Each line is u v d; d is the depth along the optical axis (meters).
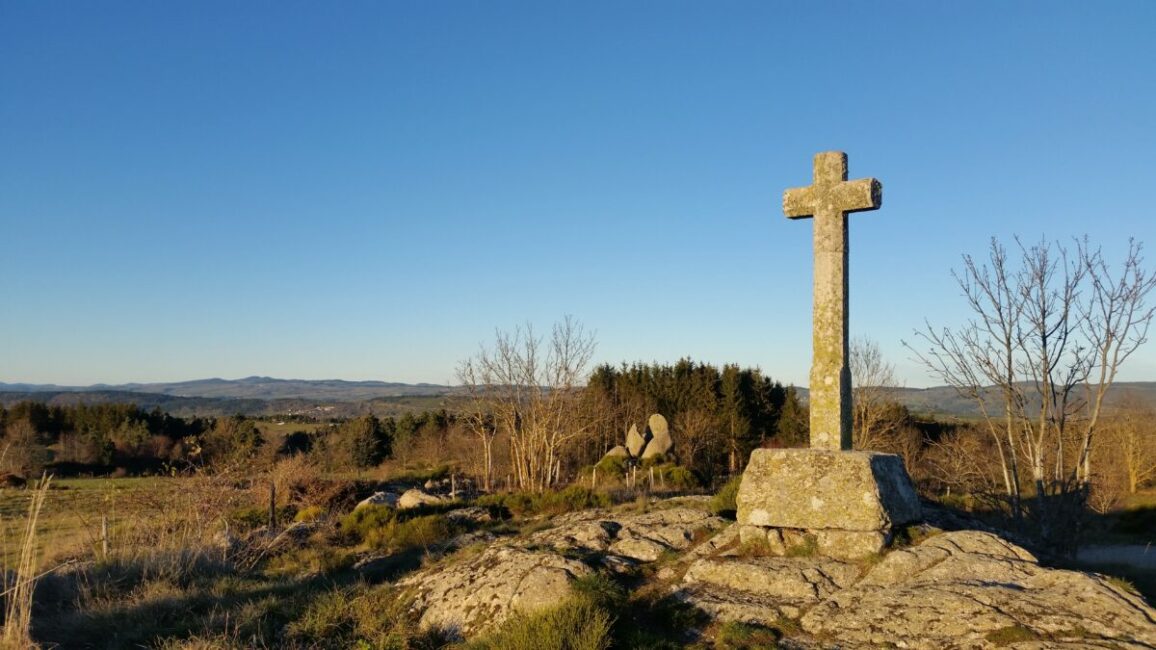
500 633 7.68
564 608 7.55
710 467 37.47
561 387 31.69
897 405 35.53
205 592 11.56
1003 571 7.64
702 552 9.43
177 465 43.75
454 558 11.47
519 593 8.67
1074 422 13.55
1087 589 6.86
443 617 9.05
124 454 49.56
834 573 8.25
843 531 8.75
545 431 30.25
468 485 30.98
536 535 11.45
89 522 16.47
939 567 7.84
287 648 8.61
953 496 17.39
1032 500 13.45
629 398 45.88
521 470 29.78
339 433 51.12
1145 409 31.42
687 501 14.29
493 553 10.30
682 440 38.44
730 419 42.66
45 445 49.72
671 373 48.88
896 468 9.37
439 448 46.47
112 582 11.94
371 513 17.61
